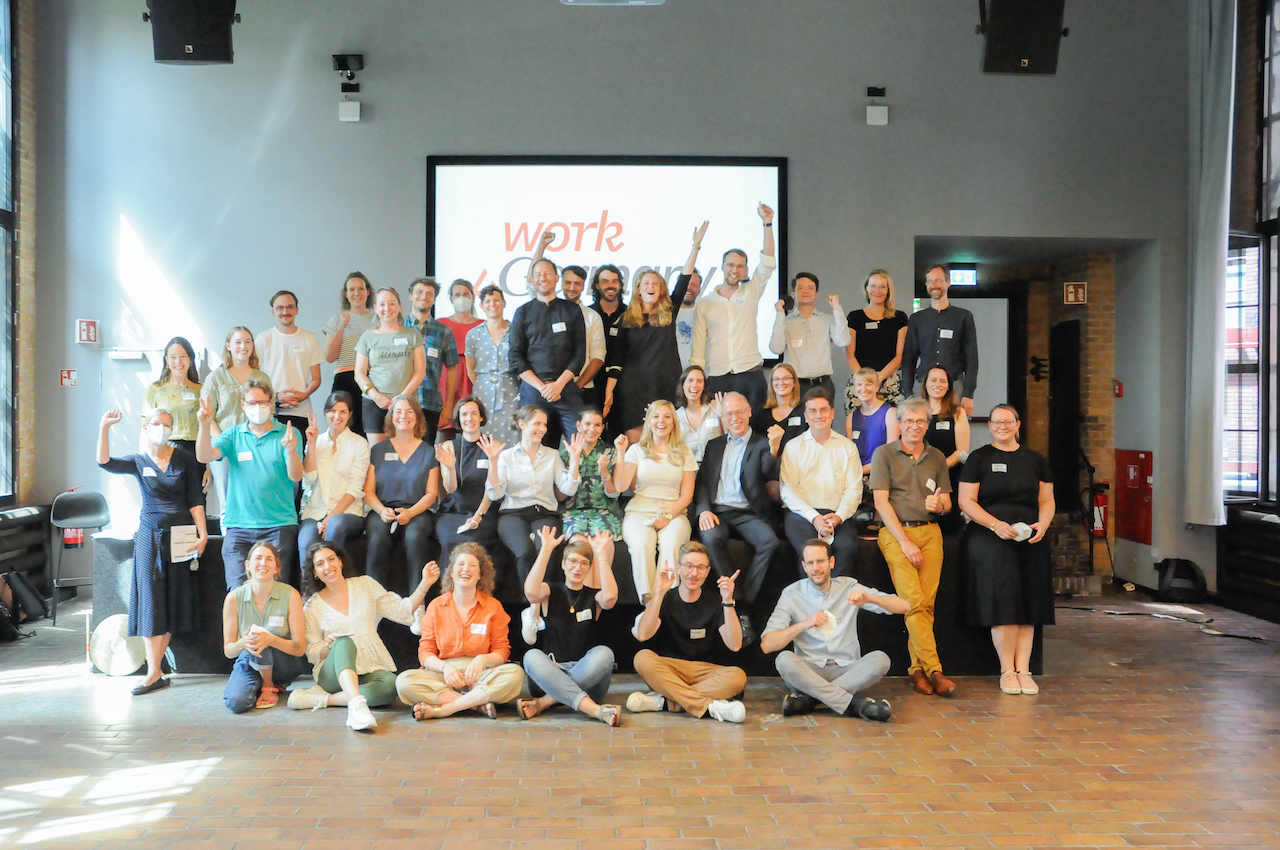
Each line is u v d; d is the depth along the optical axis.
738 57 7.41
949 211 7.48
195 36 6.61
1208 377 7.14
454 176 7.35
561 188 7.37
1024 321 9.09
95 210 7.34
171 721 4.29
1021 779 3.58
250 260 7.33
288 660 4.78
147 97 7.33
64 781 3.53
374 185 7.35
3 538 6.67
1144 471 7.84
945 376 5.51
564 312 5.80
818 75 7.43
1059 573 7.70
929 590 5.00
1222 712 4.46
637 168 7.38
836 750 3.92
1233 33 6.95
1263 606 6.71
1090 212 7.55
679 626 4.76
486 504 5.00
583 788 3.48
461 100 7.36
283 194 7.33
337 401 5.14
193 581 5.01
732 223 7.41
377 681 4.49
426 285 6.11
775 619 4.61
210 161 7.33
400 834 3.08
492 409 6.05
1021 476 4.89
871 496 5.61
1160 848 2.99
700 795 3.41
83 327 7.30
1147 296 7.79
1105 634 6.19
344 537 4.93
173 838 3.04
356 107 7.29
